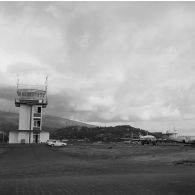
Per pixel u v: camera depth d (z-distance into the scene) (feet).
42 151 190.29
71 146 248.93
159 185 53.06
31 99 337.11
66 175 71.51
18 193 46.01
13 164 114.32
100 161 114.32
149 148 205.36
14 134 327.88
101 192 46.50
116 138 521.24
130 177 64.59
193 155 131.85
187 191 47.52
